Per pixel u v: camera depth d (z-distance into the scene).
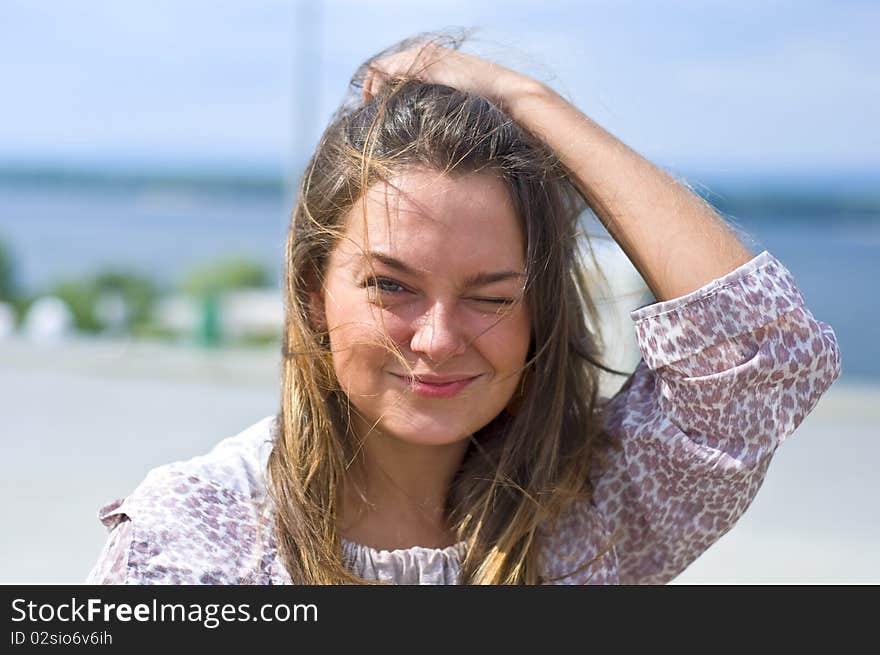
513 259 1.53
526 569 1.65
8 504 5.88
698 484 1.62
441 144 1.51
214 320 14.32
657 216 1.65
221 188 104.62
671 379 1.60
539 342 1.66
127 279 22.19
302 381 1.63
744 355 1.57
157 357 12.02
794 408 1.60
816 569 4.87
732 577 4.71
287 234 1.70
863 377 15.86
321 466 1.60
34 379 10.64
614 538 1.67
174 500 1.53
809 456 7.60
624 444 1.66
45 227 50.06
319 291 1.64
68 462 6.94
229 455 1.62
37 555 5.05
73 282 22.11
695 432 1.61
